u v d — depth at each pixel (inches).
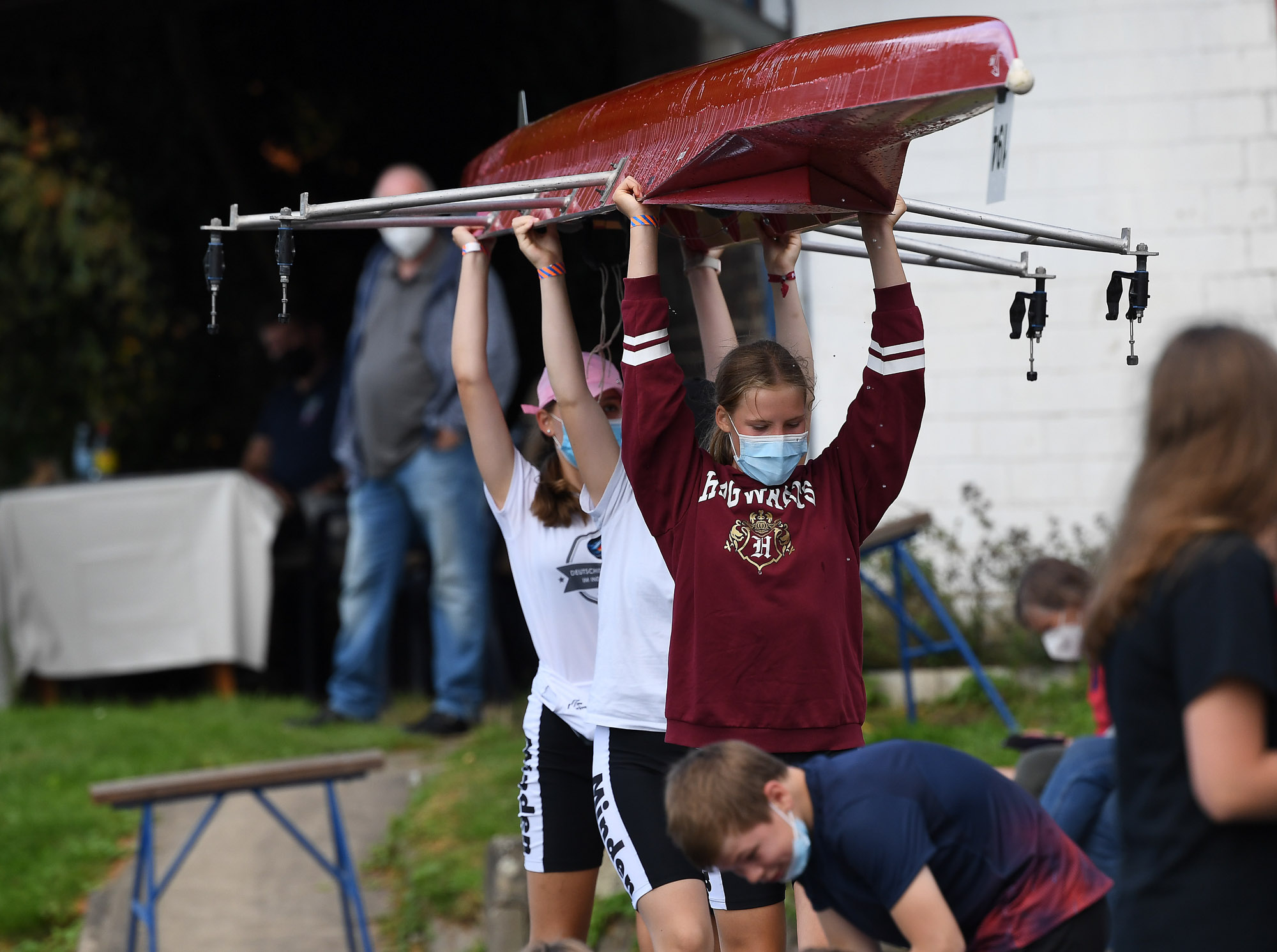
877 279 462.9
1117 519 351.6
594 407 501.4
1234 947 319.9
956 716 1041.5
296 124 1771.7
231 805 1042.7
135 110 1656.0
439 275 1112.2
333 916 876.0
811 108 411.8
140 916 746.8
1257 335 340.2
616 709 483.5
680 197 449.1
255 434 1557.6
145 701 1333.7
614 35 1710.1
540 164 530.0
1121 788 343.0
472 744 1091.9
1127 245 475.8
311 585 1338.6
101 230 1558.8
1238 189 1127.0
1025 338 1143.0
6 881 925.2
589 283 1531.7
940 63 384.5
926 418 1159.0
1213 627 314.5
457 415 1112.8
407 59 1769.2
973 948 375.9
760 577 446.3
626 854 476.7
